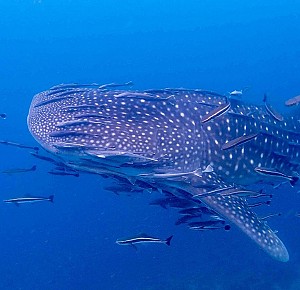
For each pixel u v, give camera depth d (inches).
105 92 301.3
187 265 805.9
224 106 268.2
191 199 315.6
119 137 263.7
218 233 870.4
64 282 882.8
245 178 355.6
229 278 740.7
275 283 709.3
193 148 299.4
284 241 825.5
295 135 390.0
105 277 851.4
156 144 275.9
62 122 254.7
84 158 246.4
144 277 800.3
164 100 303.3
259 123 358.6
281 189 901.2
